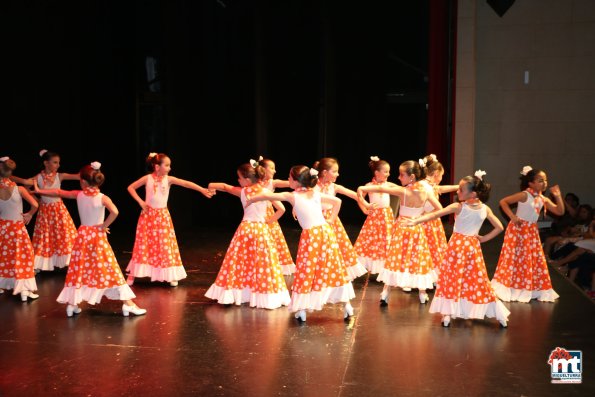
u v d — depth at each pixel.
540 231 7.49
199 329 4.38
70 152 8.12
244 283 4.99
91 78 8.23
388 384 3.45
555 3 8.96
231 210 9.41
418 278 4.98
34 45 7.55
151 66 8.88
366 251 6.02
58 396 3.31
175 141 8.77
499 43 9.18
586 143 9.01
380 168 5.83
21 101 7.47
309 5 9.80
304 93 9.98
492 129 9.31
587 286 5.88
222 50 9.15
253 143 9.48
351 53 9.95
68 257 6.02
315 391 3.35
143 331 4.34
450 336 4.24
